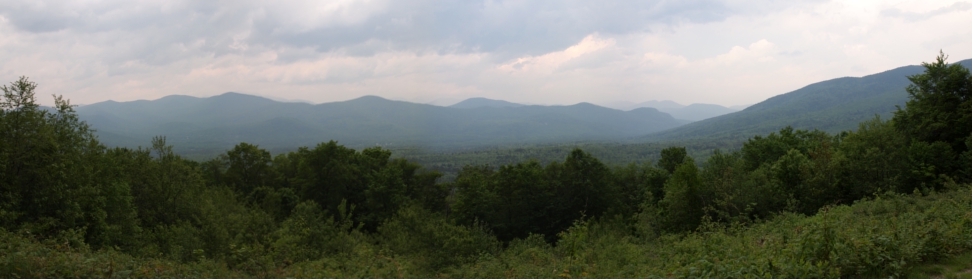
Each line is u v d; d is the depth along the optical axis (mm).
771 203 28156
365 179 47844
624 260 16219
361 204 47375
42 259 9523
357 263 17422
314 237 24297
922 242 9211
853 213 17125
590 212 48406
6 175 16094
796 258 8500
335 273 14344
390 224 33719
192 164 46844
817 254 8469
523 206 46031
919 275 8383
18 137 16562
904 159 26000
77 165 19359
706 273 8477
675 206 29828
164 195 27000
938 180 24031
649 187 44906
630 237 28219
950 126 28969
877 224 11320
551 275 12719
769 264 8023
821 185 27188
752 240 13422
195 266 13859
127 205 22109
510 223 45938
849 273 8383
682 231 28000
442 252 25906
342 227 29438
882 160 26406
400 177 47750
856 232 9797
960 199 15531
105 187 21531
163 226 24578
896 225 10844
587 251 15633
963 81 29094
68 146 19562
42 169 16781
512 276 15359
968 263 8805
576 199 47781
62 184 17516
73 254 10656
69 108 20672
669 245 17625
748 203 27359
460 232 28328
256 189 44969
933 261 9156
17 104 16906
